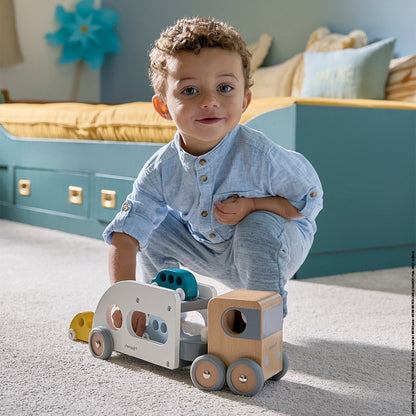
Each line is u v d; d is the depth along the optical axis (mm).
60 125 2309
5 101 3283
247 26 3258
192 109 949
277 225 1038
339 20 2820
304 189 1056
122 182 2061
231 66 956
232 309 825
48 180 2396
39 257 1832
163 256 1178
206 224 1092
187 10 3510
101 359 958
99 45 3822
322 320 1212
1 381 854
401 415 762
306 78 2537
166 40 982
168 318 883
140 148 1980
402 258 1823
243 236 1021
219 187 1058
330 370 929
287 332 1129
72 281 1522
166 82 991
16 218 2588
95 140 2186
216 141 1021
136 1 3752
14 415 742
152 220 1095
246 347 815
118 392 823
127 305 941
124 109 2057
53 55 3828
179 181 1070
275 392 833
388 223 1769
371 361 973
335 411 771
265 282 998
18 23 3693
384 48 2340
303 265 1614
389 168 1749
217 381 825
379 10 2641
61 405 775
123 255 1065
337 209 1655
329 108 1603
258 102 1701
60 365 926
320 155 1603
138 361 955
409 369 937
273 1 3109
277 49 3105
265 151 1036
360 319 1222
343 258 1694
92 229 2215
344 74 2379
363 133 1680
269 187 1061
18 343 1028
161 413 755
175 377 887
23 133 2520
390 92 2328
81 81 3943
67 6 3828
